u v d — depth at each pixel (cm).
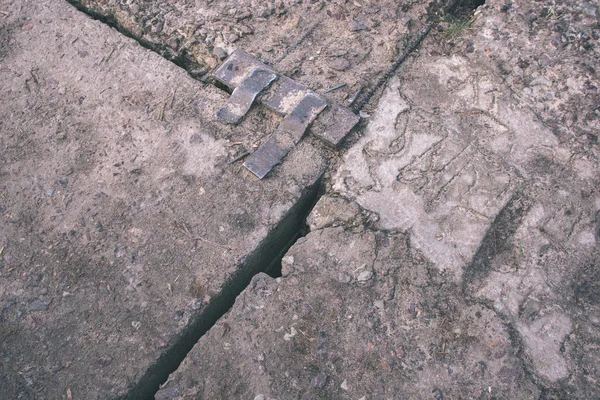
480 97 313
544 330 252
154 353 251
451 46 333
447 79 321
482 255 271
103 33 342
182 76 324
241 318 255
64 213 288
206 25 341
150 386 255
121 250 275
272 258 297
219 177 292
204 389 240
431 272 265
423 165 293
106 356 251
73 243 279
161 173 296
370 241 272
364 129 304
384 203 283
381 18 341
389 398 237
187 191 289
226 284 265
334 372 243
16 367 250
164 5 352
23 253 278
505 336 249
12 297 266
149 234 279
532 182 287
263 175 288
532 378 241
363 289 260
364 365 244
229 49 333
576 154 294
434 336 250
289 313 255
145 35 345
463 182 288
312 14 345
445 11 348
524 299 259
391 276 263
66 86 328
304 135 301
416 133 303
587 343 250
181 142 304
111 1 353
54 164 304
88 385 245
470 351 246
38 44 343
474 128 304
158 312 259
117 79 327
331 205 282
